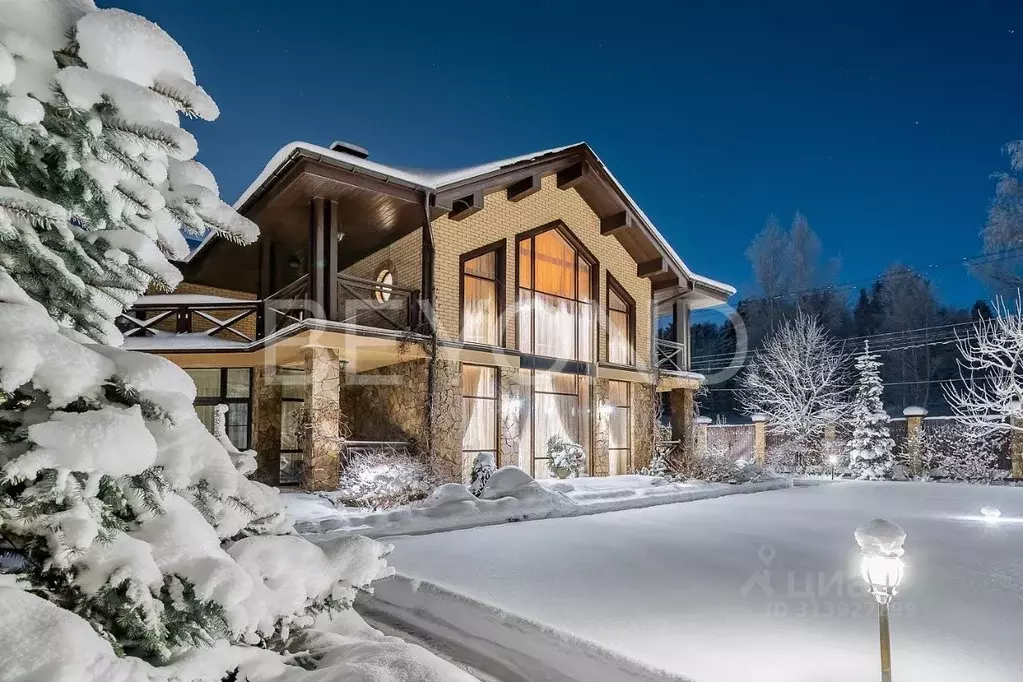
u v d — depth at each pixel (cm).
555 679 344
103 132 188
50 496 168
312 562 265
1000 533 739
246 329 1530
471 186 1127
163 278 226
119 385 183
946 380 2700
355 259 1364
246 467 257
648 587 470
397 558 562
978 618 401
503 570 520
